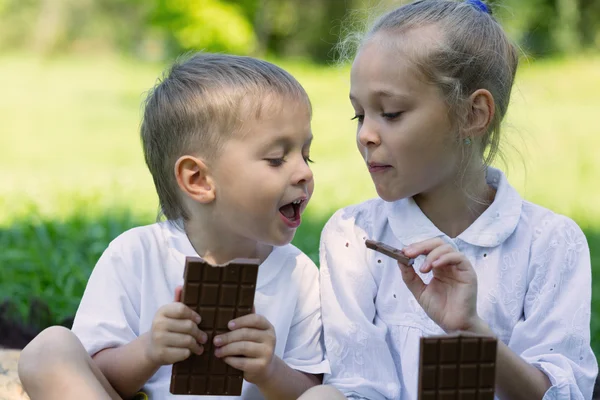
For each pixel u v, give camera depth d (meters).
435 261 2.74
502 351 2.85
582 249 3.25
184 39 20.36
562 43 21.86
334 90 18.30
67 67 24.81
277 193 3.06
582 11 22.39
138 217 6.80
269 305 3.23
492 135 3.29
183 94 3.17
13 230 6.21
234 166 3.07
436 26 3.15
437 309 2.83
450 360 2.34
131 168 10.89
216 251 3.25
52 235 6.09
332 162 10.71
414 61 3.06
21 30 28.98
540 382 2.93
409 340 3.25
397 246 3.36
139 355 2.86
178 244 3.26
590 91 17.19
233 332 2.63
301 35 25.94
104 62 26.28
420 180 3.15
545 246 3.23
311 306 3.33
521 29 21.41
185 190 3.16
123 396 3.00
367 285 3.36
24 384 2.81
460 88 3.12
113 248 3.25
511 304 3.21
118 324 3.12
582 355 3.14
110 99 18.41
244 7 23.22
